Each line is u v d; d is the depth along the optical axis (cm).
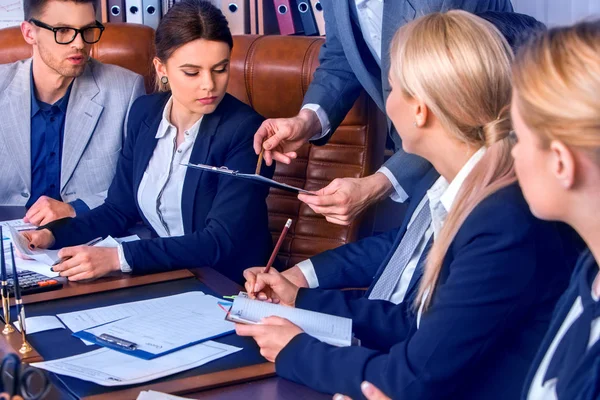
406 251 165
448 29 130
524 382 119
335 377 125
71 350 139
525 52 99
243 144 214
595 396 92
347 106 226
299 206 268
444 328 120
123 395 120
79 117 260
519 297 120
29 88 259
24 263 187
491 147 127
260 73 270
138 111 229
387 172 188
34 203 241
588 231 99
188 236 196
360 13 207
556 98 93
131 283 175
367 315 153
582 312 100
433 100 130
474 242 122
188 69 206
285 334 134
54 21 244
